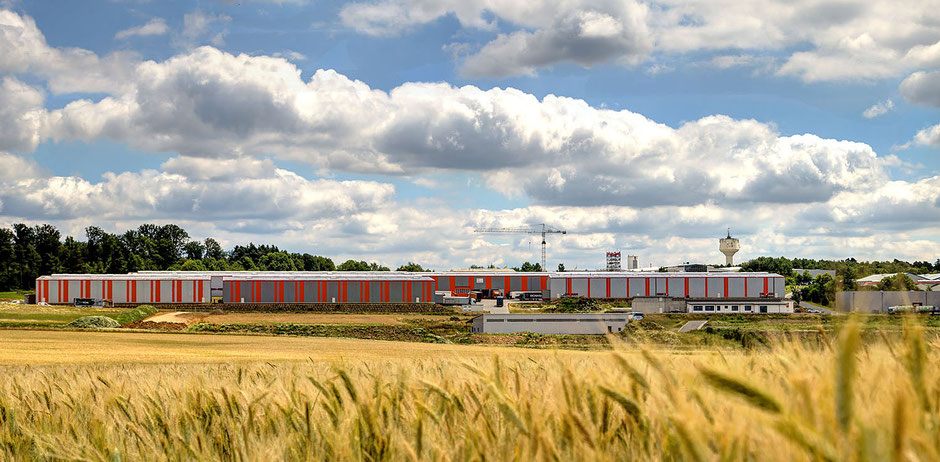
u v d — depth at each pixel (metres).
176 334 67.62
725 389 2.10
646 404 3.02
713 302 101.56
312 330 81.88
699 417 2.36
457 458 3.54
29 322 78.81
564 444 3.15
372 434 4.06
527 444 3.28
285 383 5.94
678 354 3.15
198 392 5.79
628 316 74.62
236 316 100.25
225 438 4.77
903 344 2.26
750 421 2.18
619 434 3.31
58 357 40.62
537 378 4.59
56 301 112.19
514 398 3.75
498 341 70.44
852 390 1.90
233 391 5.65
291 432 4.47
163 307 112.31
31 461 5.15
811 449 1.86
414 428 4.02
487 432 3.57
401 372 5.00
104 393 6.86
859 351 2.11
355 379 4.86
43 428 5.50
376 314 106.19
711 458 2.20
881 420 1.87
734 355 3.05
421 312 109.56
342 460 3.99
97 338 59.44
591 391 3.45
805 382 2.10
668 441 2.65
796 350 2.69
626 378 3.26
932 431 1.99
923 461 1.78
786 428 1.92
